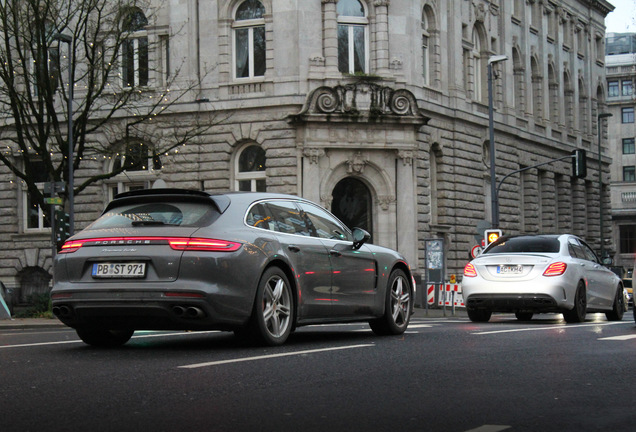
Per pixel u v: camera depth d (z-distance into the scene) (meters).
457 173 41.62
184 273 9.41
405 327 12.56
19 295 40.53
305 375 7.45
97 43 31.31
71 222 28.22
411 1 38.56
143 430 5.19
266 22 37.47
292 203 11.03
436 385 6.91
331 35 37.22
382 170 37.38
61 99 38.62
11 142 39.97
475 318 18.77
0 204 40.72
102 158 39.06
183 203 10.00
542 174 52.53
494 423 5.40
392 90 37.28
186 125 37.88
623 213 91.62
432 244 28.89
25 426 5.34
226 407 5.93
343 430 5.20
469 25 44.03
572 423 5.39
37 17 28.70
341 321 11.33
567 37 57.00
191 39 38.25
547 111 52.75
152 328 9.79
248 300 9.71
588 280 18.31
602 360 8.61
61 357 8.96
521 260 17.52
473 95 44.09
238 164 38.00
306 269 10.66
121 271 9.56
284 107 37.00
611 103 97.69
